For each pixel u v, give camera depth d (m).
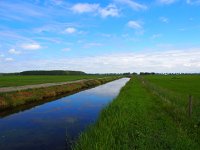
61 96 39.03
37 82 63.22
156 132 12.45
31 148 12.49
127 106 20.20
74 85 56.28
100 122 14.40
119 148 9.90
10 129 16.53
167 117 16.48
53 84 52.00
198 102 23.50
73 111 23.94
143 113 17.58
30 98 31.73
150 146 10.18
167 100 23.42
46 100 33.50
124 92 34.56
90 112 23.28
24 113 23.06
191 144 10.30
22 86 43.47
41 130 16.16
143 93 33.44
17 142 13.50
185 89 43.44
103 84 79.94
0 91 30.69
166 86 52.38
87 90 52.16
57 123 18.33
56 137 14.41
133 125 13.80
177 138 11.12
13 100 27.69
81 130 15.97
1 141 13.70
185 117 15.80
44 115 21.88
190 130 12.84
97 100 33.28
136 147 10.24
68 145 12.74
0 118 20.66
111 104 21.45
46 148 12.48
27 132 15.66
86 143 10.54
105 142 10.48
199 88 46.19
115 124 13.90
